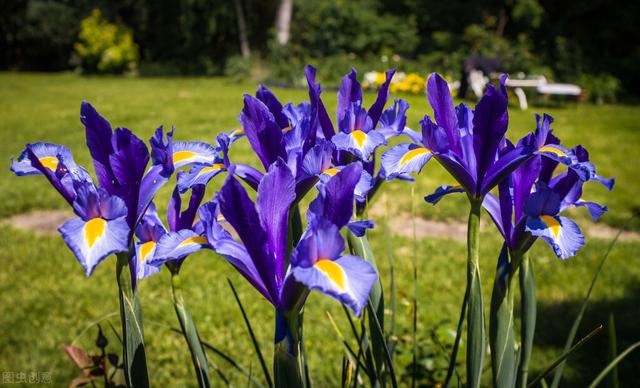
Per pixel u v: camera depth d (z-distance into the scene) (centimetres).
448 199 705
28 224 644
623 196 734
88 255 118
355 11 2381
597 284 489
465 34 2302
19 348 396
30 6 2812
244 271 129
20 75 2661
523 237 149
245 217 125
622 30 2058
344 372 176
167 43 2789
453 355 167
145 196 135
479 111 142
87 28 2631
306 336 397
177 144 157
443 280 483
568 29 2172
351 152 152
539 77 1781
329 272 113
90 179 143
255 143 143
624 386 351
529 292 161
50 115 1384
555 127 1234
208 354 380
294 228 157
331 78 2028
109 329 420
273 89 1953
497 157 152
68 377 362
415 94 1714
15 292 478
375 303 173
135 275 140
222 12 2531
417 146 152
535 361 374
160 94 1789
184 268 514
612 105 1777
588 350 389
